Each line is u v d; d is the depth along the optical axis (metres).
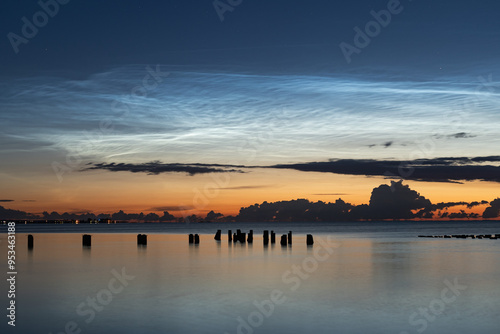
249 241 64.38
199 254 45.00
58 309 20.62
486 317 19.28
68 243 63.91
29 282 27.44
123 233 121.06
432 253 47.69
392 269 33.31
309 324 18.27
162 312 20.08
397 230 148.38
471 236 86.06
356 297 23.06
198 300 22.41
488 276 29.83
